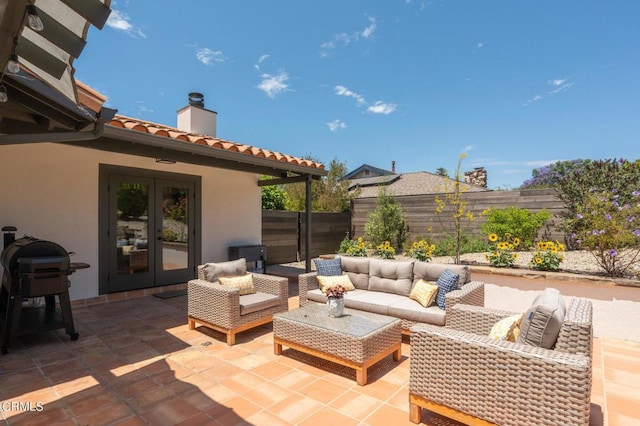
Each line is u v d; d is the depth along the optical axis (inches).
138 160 259.4
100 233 238.1
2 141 127.6
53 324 163.0
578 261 237.8
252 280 196.2
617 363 143.3
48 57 78.1
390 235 397.7
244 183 337.1
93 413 104.1
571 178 284.4
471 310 130.0
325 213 441.1
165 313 211.6
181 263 287.0
